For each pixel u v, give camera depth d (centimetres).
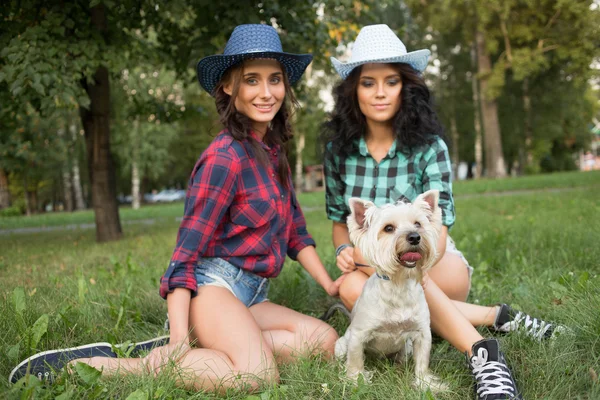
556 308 312
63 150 2520
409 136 310
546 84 3225
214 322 256
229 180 268
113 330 302
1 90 737
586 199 1075
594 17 2294
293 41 689
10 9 671
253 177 278
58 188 4056
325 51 791
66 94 598
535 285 370
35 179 3266
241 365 240
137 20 757
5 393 204
